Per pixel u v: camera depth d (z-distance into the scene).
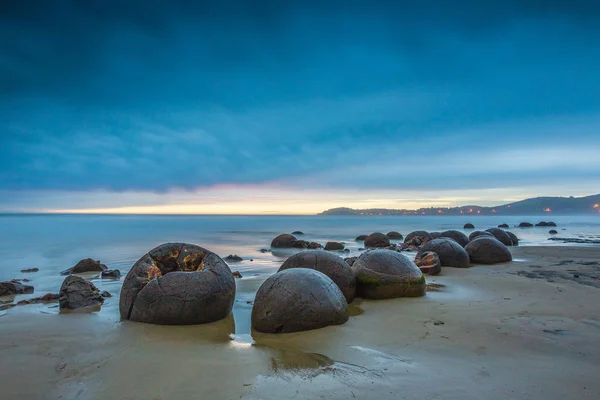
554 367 4.61
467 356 4.99
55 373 4.64
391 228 52.19
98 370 4.72
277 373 4.54
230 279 7.51
